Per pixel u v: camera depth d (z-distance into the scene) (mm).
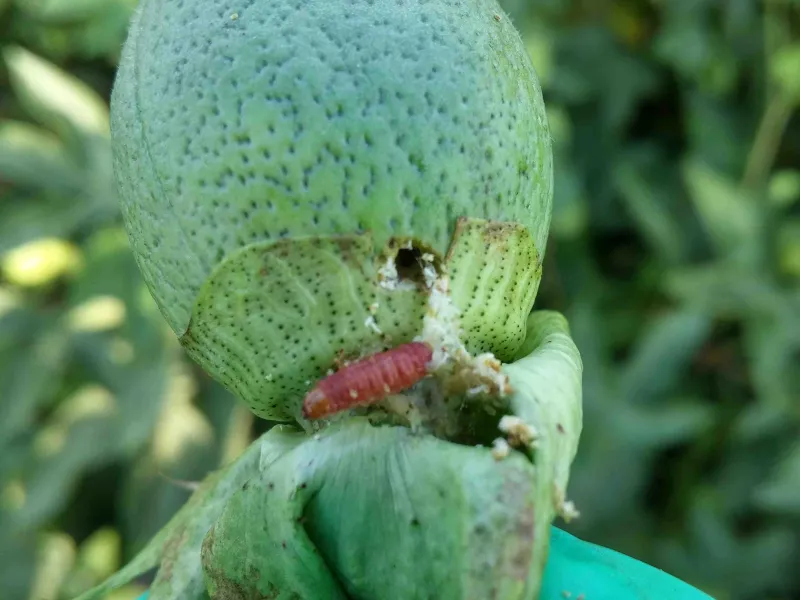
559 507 76
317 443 79
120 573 100
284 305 81
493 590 72
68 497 232
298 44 79
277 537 79
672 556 221
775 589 218
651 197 259
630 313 259
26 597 221
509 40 86
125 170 85
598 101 266
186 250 82
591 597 89
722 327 258
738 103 266
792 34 253
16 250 231
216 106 79
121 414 218
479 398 79
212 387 229
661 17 268
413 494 75
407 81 79
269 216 79
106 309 231
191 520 95
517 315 85
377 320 81
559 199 231
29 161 230
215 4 81
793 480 201
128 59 86
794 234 237
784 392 225
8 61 251
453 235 80
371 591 79
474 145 80
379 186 79
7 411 221
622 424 225
